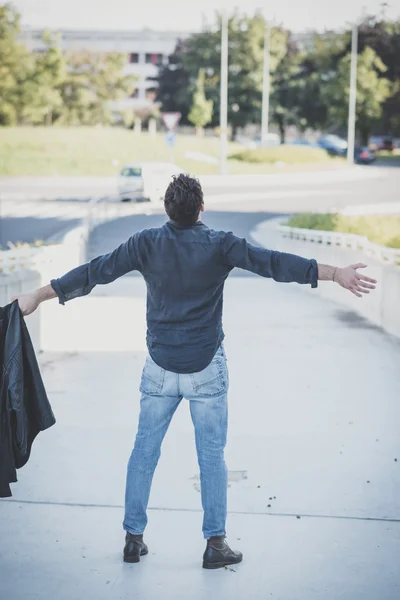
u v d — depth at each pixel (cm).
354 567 400
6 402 370
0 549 418
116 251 383
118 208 2691
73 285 380
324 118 7338
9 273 827
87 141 5191
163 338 384
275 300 1211
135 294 1233
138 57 11200
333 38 7194
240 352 858
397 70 7594
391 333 962
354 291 372
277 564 403
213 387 390
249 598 371
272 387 724
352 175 4875
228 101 7150
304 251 1396
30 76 6097
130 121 7406
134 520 407
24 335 376
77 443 578
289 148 5475
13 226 2289
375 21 7438
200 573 395
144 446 402
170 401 396
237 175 4519
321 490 495
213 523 400
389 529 442
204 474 399
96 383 734
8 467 372
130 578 390
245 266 377
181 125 7862
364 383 739
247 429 608
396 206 2833
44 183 4069
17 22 6097
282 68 7225
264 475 518
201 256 376
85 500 480
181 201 378
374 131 8244
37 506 471
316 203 3106
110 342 894
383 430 608
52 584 383
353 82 5950
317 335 948
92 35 11150
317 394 702
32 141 5069
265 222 2419
